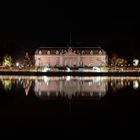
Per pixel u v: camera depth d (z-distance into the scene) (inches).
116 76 7751.0
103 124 2359.7
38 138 2020.2
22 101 3459.6
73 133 2132.1
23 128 2245.3
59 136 2065.7
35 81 6176.2
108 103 3319.4
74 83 5767.7
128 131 2169.0
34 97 3811.5
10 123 2381.9
